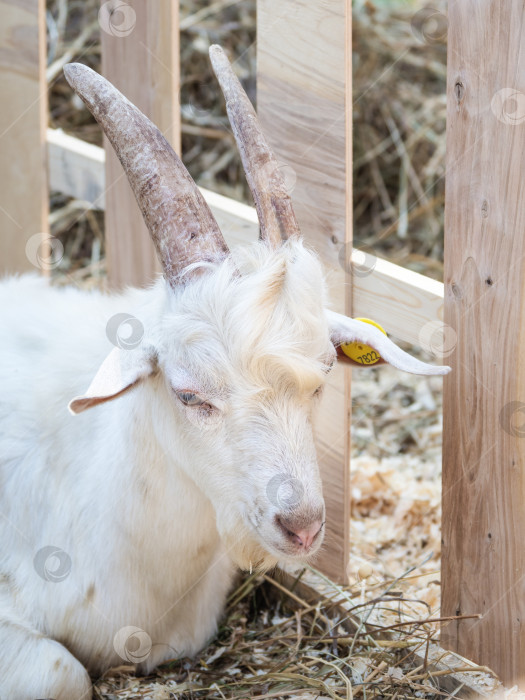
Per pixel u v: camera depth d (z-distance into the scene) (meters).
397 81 5.67
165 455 2.39
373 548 3.27
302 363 2.05
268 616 2.97
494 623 2.49
